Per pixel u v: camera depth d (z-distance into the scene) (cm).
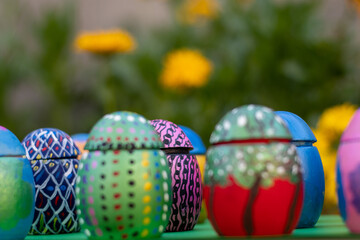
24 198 96
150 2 434
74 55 416
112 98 328
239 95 286
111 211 90
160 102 320
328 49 273
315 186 108
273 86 281
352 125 88
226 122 89
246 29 296
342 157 88
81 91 407
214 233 104
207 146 272
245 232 87
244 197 85
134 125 94
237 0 311
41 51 392
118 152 92
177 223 109
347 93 267
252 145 87
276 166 86
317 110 268
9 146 97
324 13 323
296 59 278
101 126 94
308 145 111
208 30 341
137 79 339
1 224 94
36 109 427
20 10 430
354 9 286
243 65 290
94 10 442
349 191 86
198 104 294
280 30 282
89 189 91
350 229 88
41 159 113
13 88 415
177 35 350
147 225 92
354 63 273
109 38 270
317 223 119
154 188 92
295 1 309
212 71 300
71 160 115
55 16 388
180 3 355
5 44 394
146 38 357
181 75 284
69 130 385
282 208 85
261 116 88
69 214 113
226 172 86
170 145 111
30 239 103
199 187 114
